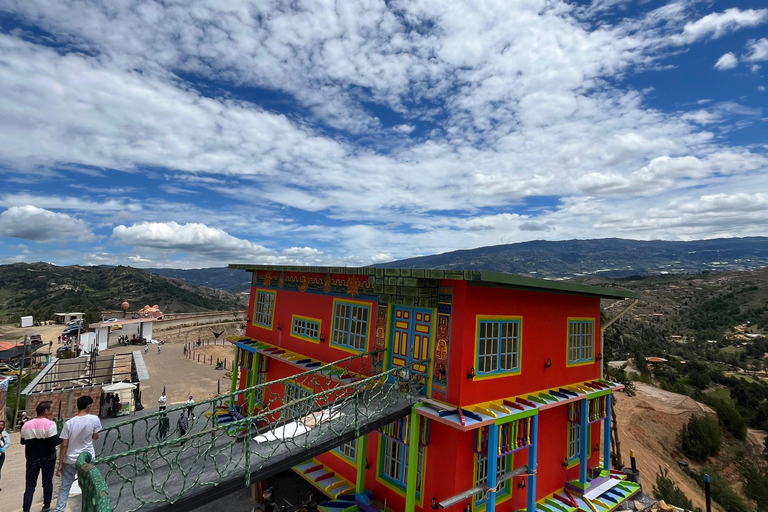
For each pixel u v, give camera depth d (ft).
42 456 25.52
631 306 51.60
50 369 68.69
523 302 39.24
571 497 41.86
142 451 21.50
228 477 24.54
